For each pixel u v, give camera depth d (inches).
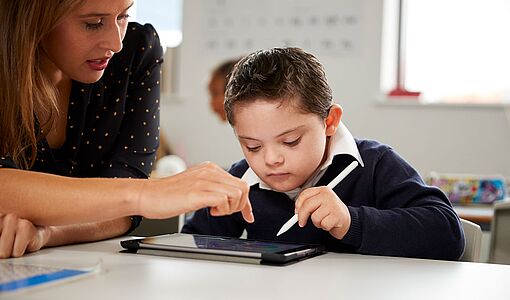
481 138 144.9
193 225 58.6
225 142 155.3
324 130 50.3
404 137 148.0
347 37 150.9
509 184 137.3
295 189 53.8
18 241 40.0
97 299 29.3
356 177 54.1
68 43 46.0
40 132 50.6
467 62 148.4
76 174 56.2
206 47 156.6
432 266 40.0
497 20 146.7
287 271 36.9
